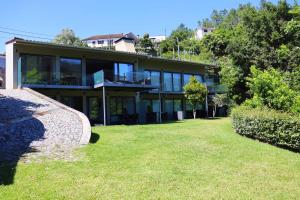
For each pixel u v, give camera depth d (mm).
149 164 8305
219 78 35969
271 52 31266
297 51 19828
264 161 9102
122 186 6543
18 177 6848
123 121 24297
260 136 12859
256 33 33438
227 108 33969
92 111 24047
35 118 13398
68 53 22719
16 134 10938
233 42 35375
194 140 12375
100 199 5832
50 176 7020
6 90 19547
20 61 19969
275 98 13836
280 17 32344
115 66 25578
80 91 23547
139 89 24344
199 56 59781
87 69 23750
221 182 6988
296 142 10859
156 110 29031
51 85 20734
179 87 30984
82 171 7480
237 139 13016
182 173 7574
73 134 11672
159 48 70062
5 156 8484
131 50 31547
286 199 6090
